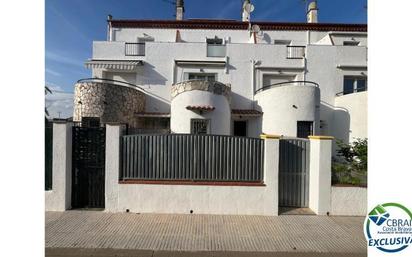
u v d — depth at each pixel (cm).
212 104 1005
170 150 562
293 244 425
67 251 395
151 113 1158
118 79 1311
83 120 1009
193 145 562
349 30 1545
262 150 567
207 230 472
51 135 567
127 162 563
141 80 1295
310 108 1100
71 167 574
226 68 1306
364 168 582
